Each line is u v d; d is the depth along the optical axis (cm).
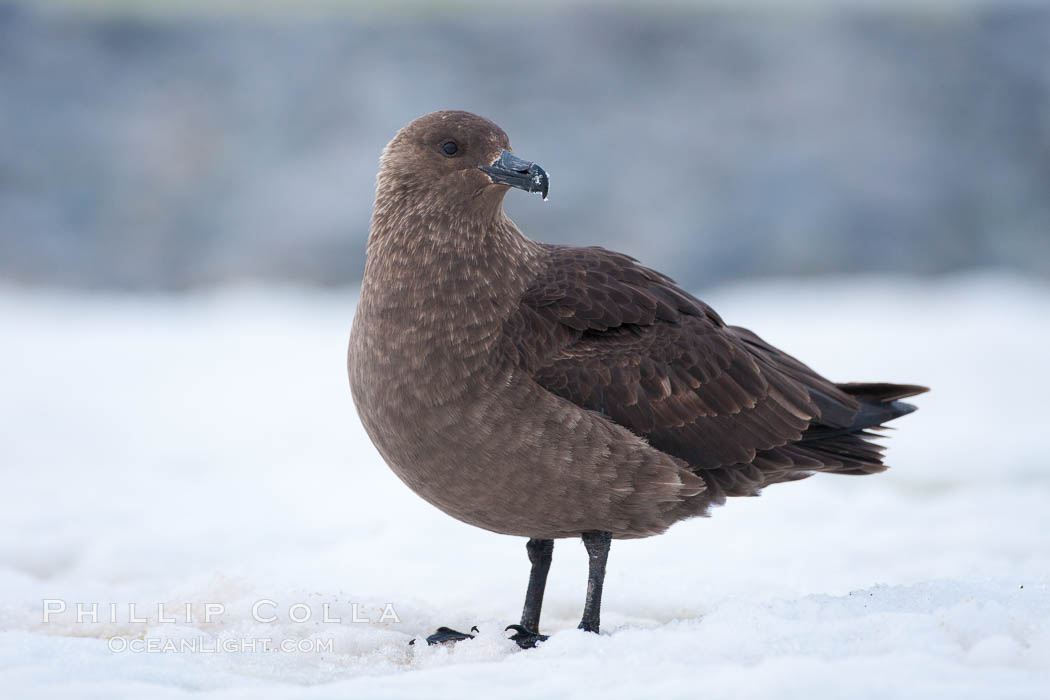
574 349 737
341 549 1019
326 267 3734
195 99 4250
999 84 4275
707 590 850
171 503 1231
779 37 4391
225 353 2455
